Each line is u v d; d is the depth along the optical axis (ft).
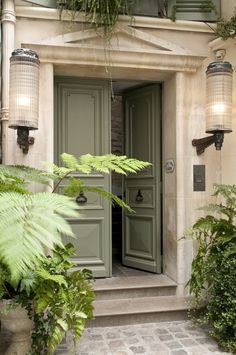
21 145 9.42
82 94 11.89
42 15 10.27
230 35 10.81
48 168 10.23
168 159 12.04
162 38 11.25
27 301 6.96
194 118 11.44
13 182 7.41
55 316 7.45
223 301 8.84
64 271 7.86
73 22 10.41
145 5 11.16
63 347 8.63
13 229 4.10
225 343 8.61
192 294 11.32
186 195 11.41
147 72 11.37
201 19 11.45
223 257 9.05
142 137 13.17
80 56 10.43
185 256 11.39
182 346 8.76
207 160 11.56
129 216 13.65
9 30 9.91
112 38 10.64
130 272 12.92
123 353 8.38
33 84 8.68
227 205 10.37
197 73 11.48
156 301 10.92
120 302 10.80
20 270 3.74
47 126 10.42
